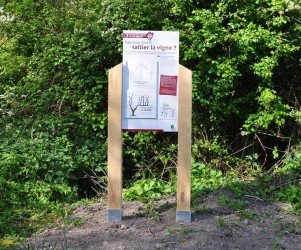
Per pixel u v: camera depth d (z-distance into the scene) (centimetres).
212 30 613
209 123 654
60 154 546
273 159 666
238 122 667
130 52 420
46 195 505
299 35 638
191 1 636
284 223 430
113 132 422
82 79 657
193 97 619
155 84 421
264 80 627
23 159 534
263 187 512
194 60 644
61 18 746
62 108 675
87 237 408
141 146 650
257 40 607
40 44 732
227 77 618
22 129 613
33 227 442
